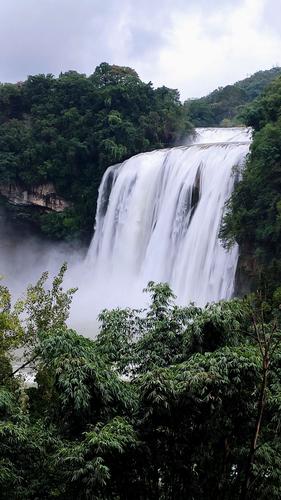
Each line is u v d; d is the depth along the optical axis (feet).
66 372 35.01
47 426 39.73
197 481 37.19
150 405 34.32
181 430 35.63
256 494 37.01
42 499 37.22
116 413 36.35
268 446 37.32
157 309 47.32
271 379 38.78
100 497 33.32
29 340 56.80
